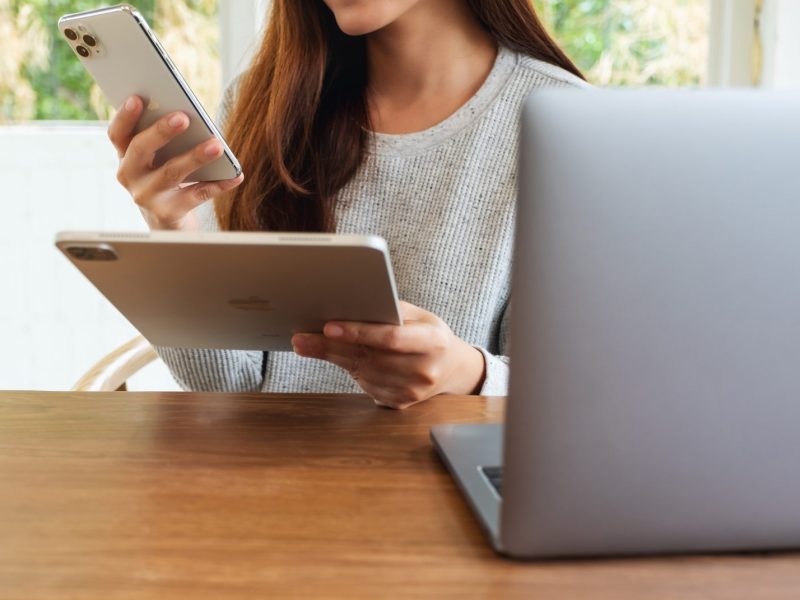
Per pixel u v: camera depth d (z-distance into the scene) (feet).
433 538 1.92
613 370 1.69
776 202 1.68
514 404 1.72
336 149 4.28
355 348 2.85
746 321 1.70
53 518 2.01
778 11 6.94
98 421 2.77
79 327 7.41
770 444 1.73
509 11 4.32
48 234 7.25
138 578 1.72
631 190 1.65
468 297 4.17
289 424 2.77
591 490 1.72
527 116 1.64
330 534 1.94
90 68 3.44
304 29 4.21
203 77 7.07
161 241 2.22
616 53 7.09
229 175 3.61
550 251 1.66
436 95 4.39
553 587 1.70
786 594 1.68
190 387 4.17
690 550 1.78
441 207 4.21
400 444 2.58
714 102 1.67
